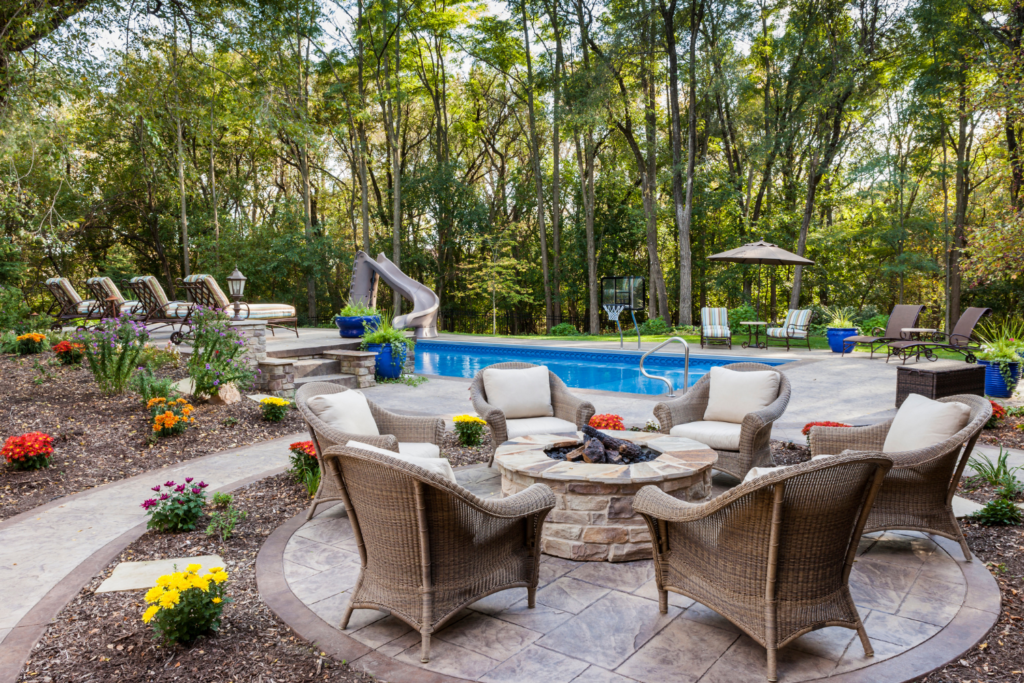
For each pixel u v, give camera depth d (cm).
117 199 2056
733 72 1605
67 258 2061
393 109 2225
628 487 320
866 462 212
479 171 2569
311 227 2227
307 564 314
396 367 945
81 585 289
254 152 2275
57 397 616
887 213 1980
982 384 694
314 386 406
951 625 250
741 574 229
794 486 208
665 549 264
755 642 243
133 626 252
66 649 235
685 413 480
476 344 1455
